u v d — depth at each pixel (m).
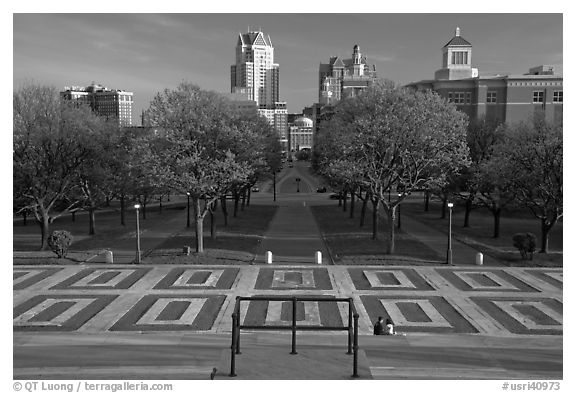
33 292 25.66
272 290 26.02
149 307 23.20
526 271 30.16
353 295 25.22
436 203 71.44
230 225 49.22
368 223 50.94
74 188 43.69
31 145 36.06
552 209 35.31
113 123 45.38
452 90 90.81
